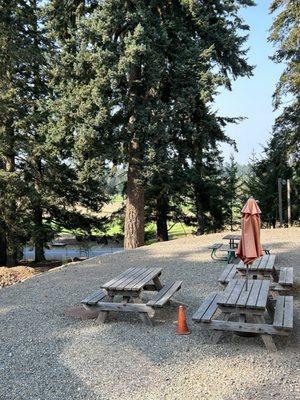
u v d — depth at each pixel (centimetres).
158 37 1783
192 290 1004
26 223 2158
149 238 2964
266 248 1481
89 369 601
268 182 2688
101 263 1429
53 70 1845
